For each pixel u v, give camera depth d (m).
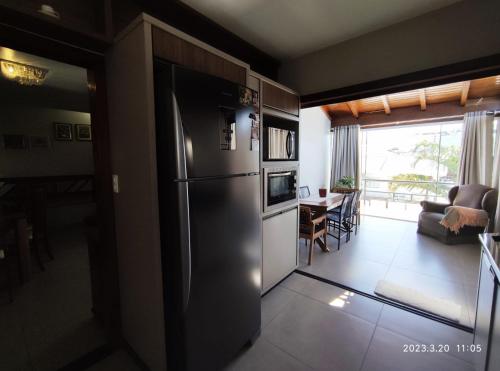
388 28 2.12
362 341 1.77
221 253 1.43
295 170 2.71
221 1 1.76
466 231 3.74
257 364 1.58
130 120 1.37
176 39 1.36
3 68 2.29
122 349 1.73
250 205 1.64
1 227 2.30
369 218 5.48
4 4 1.02
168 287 1.32
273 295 2.38
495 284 1.18
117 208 1.62
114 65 1.46
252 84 2.00
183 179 1.20
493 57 1.71
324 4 1.81
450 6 1.84
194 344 1.32
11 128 4.31
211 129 1.34
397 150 7.08
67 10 1.32
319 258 3.29
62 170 4.88
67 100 4.05
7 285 2.32
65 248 3.60
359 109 5.66
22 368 1.54
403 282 2.62
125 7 1.58
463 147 4.67
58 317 2.03
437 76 1.92
